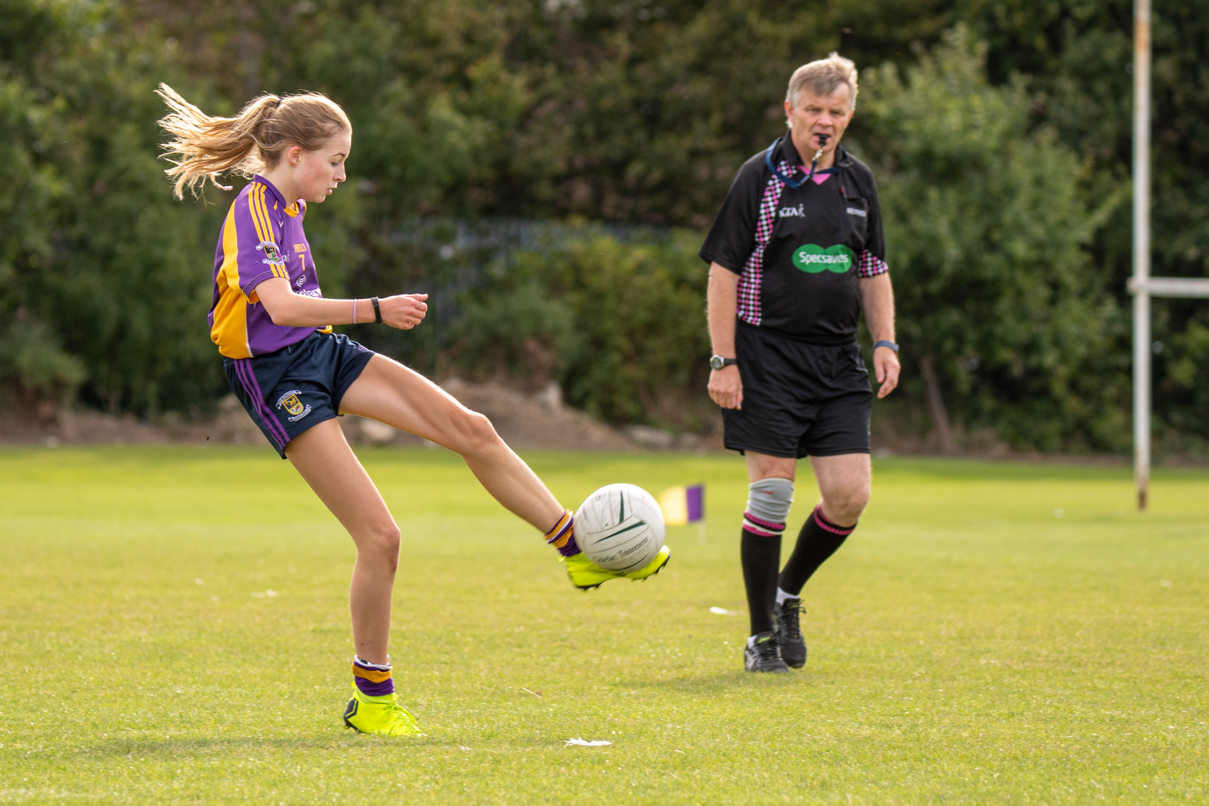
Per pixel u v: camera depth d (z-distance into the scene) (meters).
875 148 96.38
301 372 13.18
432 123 98.00
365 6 100.31
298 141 13.33
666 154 106.69
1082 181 97.25
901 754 11.91
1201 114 98.81
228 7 102.81
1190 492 61.97
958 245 89.44
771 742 12.41
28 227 80.12
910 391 100.81
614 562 13.88
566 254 101.81
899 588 26.23
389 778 10.93
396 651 18.42
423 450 83.19
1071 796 10.44
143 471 64.50
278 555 31.52
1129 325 98.44
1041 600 24.36
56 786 10.67
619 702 14.64
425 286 101.31
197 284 86.44
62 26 86.19
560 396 98.19
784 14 111.25
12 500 50.44
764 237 17.66
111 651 18.16
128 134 85.94
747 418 17.70
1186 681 16.16
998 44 103.25
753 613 17.23
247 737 12.74
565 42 121.06
